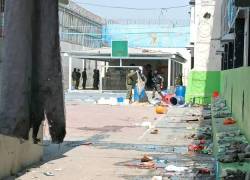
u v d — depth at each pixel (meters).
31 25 4.41
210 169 12.30
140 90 39.03
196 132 19.89
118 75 60.03
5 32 4.36
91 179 11.37
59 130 4.56
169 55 57.84
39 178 11.34
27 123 4.39
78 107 34.03
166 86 65.56
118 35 80.88
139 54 58.22
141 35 79.69
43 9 4.44
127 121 25.19
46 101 4.48
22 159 12.24
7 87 4.32
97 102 38.72
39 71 4.46
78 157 14.23
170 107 35.47
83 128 21.83
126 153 15.10
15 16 4.33
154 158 14.20
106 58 60.38
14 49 4.32
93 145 16.70
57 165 12.94
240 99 15.56
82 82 66.38
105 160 13.82
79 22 72.19
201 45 38.22
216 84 37.88
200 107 35.28
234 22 18.45
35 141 4.71
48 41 4.45
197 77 38.06
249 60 16.48
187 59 76.88
